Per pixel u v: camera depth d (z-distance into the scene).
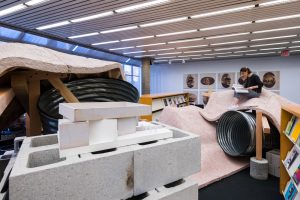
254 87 3.86
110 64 1.65
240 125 3.74
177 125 3.68
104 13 5.62
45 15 5.77
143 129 1.08
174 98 7.27
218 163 3.10
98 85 1.68
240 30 6.95
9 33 7.02
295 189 1.90
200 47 9.90
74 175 0.68
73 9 5.32
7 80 1.32
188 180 1.06
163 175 0.93
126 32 7.39
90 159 0.71
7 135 4.21
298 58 11.55
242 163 3.25
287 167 2.16
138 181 0.85
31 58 1.13
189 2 4.81
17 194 0.58
